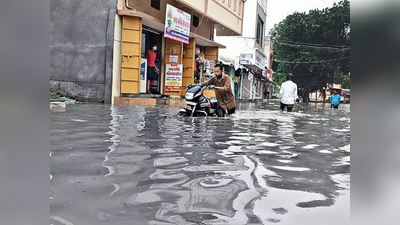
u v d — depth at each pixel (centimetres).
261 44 3616
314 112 1617
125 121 696
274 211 244
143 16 1259
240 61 3150
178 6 1625
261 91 4272
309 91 5012
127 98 1230
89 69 1262
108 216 224
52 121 641
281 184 310
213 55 2033
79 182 287
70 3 1280
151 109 1048
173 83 1563
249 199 266
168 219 223
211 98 920
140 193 268
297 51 4925
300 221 228
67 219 218
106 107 1049
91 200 250
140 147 438
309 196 279
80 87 1270
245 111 1362
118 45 1259
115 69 1248
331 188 302
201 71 1878
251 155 430
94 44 1256
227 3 1997
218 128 676
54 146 415
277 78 5103
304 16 4922
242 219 228
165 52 1569
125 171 326
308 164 396
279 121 938
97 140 469
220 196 270
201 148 456
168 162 368
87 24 1264
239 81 3059
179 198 261
